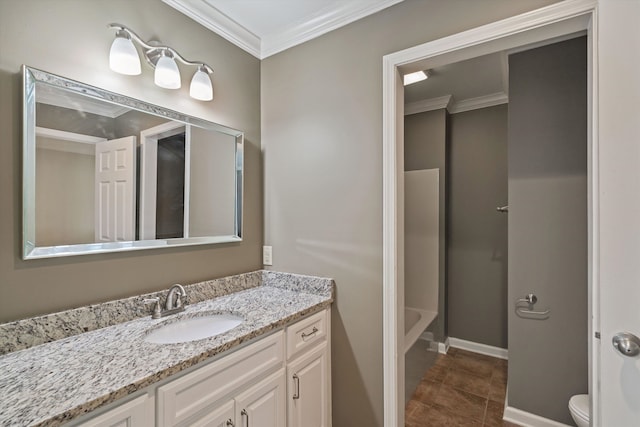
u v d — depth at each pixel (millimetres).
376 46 1594
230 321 1489
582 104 1799
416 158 3145
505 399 2234
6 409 722
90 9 1250
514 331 1982
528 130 1931
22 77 1065
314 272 1807
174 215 1542
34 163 1094
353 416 1661
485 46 1333
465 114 3111
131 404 865
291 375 1429
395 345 1534
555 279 1861
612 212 938
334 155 1731
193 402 1020
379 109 1583
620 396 923
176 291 1468
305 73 1853
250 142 1973
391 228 1536
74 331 1165
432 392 2328
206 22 1706
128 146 1367
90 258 1240
